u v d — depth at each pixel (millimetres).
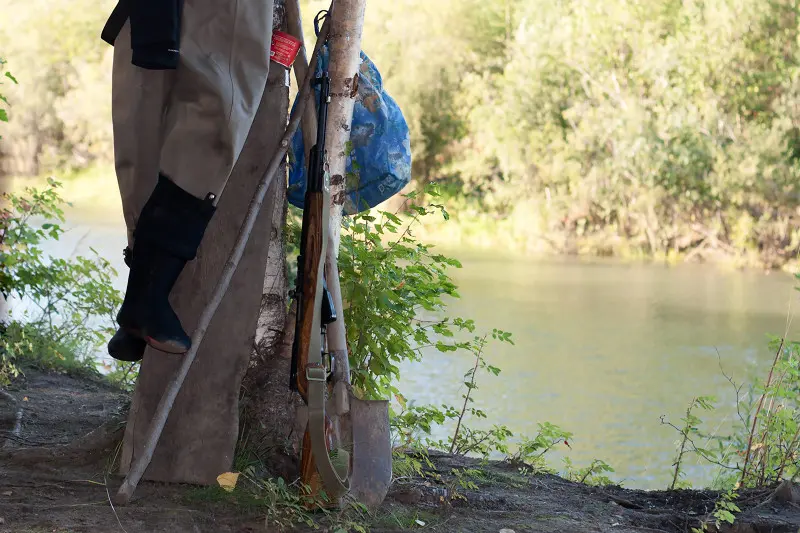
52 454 3736
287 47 3662
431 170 41188
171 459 3545
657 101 32500
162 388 3576
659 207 31297
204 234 3619
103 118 52969
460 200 37875
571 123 33812
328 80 3594
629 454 10203
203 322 3352
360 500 3480
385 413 3600
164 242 3186
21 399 5098
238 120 3256
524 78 35969
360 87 4074
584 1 35094
